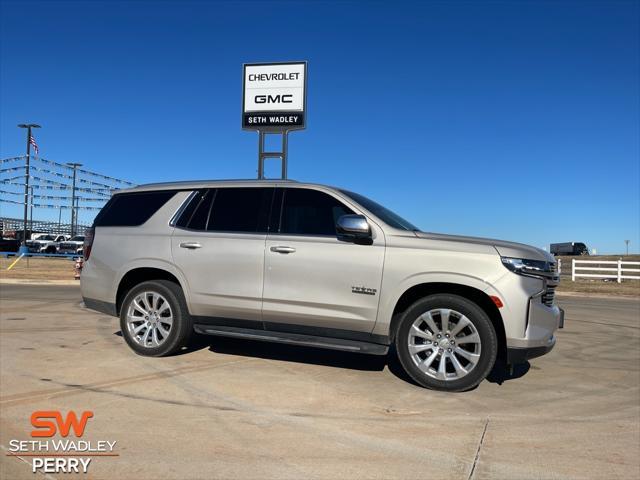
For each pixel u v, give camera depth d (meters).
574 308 13.69
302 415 4.43
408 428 4.19
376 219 5.47
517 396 5.12
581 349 7.67
